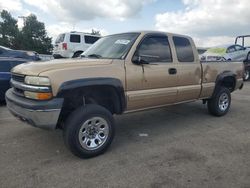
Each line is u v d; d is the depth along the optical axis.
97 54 4.84
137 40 4.61
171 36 5.22
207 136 5.04
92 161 3.89
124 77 4.30
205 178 3.40
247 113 6.91
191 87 5.48
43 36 69.69
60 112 3.77
